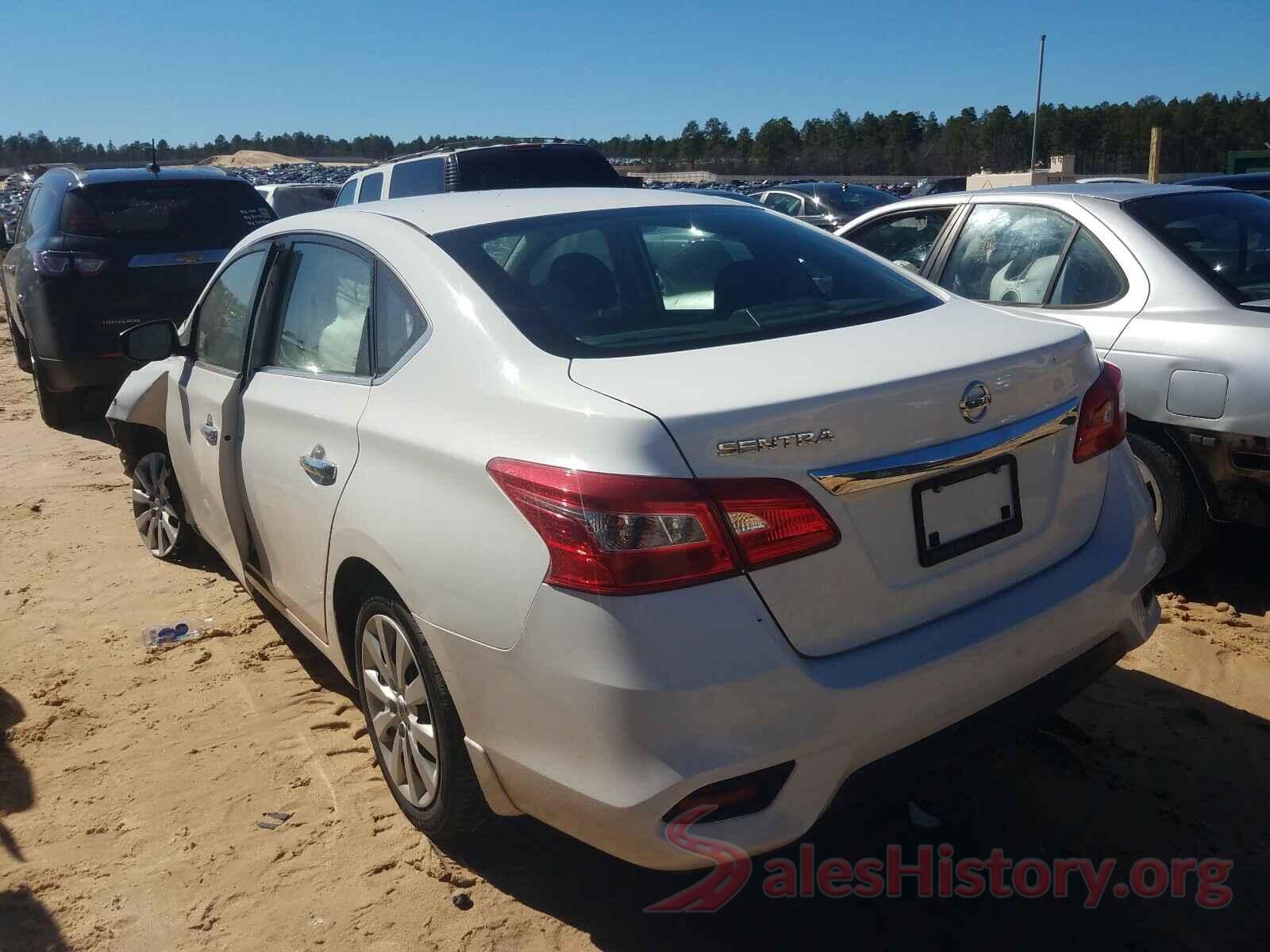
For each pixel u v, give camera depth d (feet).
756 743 7.22
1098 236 15.12
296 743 11.85
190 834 10.25
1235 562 15.79
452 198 11.62
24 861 9.91
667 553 7.15
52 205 26.66
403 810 10.02
